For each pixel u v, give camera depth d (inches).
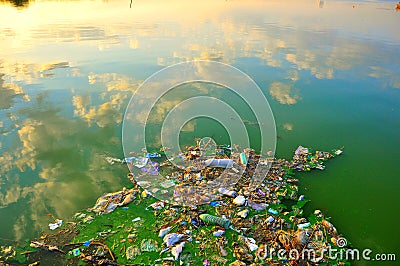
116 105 470.3
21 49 722.2
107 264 223.5
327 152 373.1
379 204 292.2
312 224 265.4
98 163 342.0
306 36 925.2
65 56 684.7
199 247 239.0
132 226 258.8
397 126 436.1
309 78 597.0
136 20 1117.1
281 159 358.6
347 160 358.9
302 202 292.0
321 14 1366.9
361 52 768.3
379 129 428.1
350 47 813.9
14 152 353.7
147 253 233.1
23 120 419.8
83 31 916.6
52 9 1291.8
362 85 570.6
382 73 628.7
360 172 338.0
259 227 260.2
